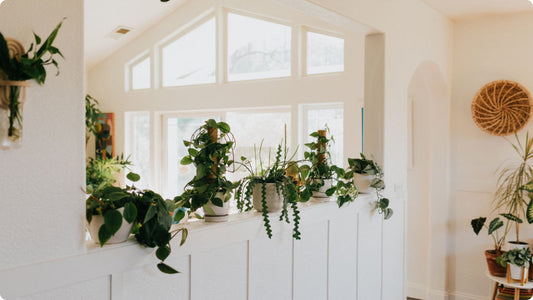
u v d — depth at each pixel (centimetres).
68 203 133
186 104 543
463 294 415
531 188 352
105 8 493
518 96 377
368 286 296
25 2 122
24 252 124
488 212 399
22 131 121
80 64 136
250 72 499
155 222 148
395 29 308
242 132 508
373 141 302
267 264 211
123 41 582
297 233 210
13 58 117
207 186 185
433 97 417
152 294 159
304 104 454
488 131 389
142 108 585
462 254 415
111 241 147
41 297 127
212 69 530
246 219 197
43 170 128
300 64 455
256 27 492
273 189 212
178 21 543
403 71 322
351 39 414
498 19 390
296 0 226
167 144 578
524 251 348
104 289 144
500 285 380
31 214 125
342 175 260
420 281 436
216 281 184
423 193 432
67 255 133
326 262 253
